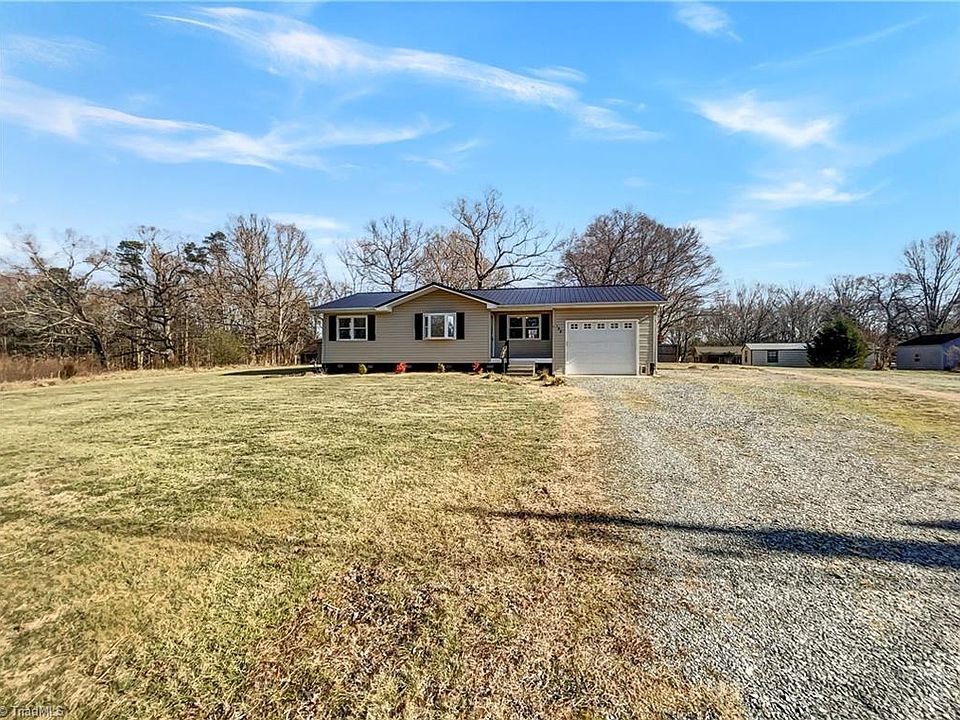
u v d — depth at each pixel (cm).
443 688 191
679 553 304
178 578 281
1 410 955
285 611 246
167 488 440
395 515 372
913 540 320
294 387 1289
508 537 332
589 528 345
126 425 753
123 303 2817
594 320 1652
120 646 221
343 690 191
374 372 1759
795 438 623
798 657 204
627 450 567
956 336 3117
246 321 3284
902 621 229
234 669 204
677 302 3603
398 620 237
